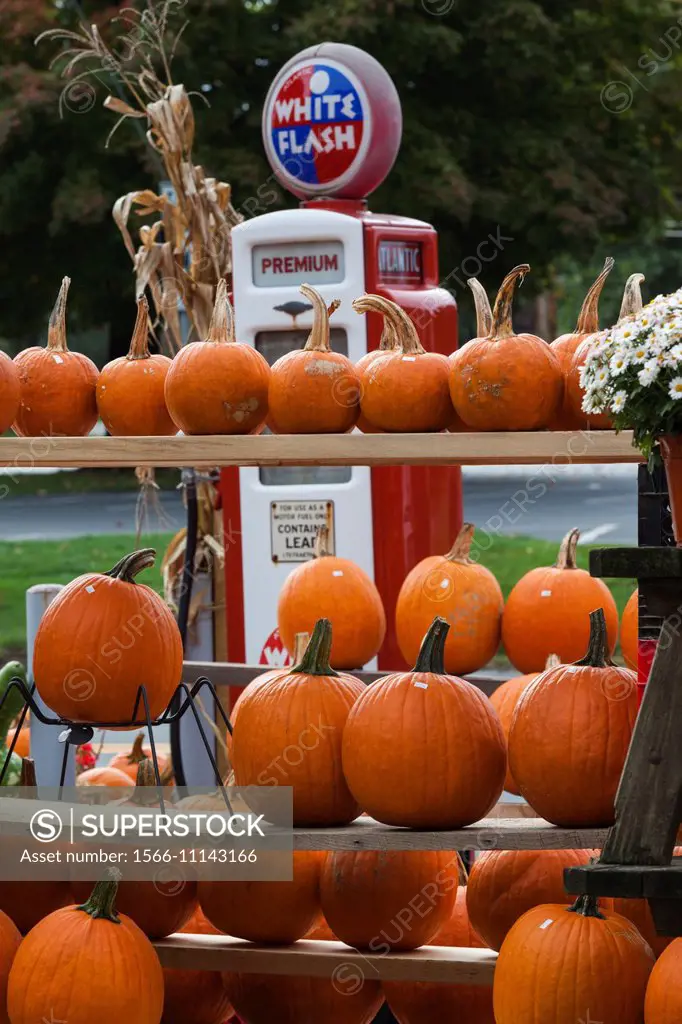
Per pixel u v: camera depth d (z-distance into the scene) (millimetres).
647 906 4449
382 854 4512
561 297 37844
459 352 4348
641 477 4379
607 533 20016
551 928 4012
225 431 4488
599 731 4035
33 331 27297
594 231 21734
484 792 4086
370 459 4574
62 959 4125
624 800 3811
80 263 24375
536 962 3969
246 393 4461
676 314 3883
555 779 4035
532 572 5633
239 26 21375
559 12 22812
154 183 22266
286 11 21922
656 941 4438
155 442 4199
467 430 4574
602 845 3971
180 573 7676
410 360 4438
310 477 7426
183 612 7184
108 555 19969
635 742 3818
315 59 7289
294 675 4336
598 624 4234
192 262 7848
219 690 7156
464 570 5652
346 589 5727
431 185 20531
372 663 7324
